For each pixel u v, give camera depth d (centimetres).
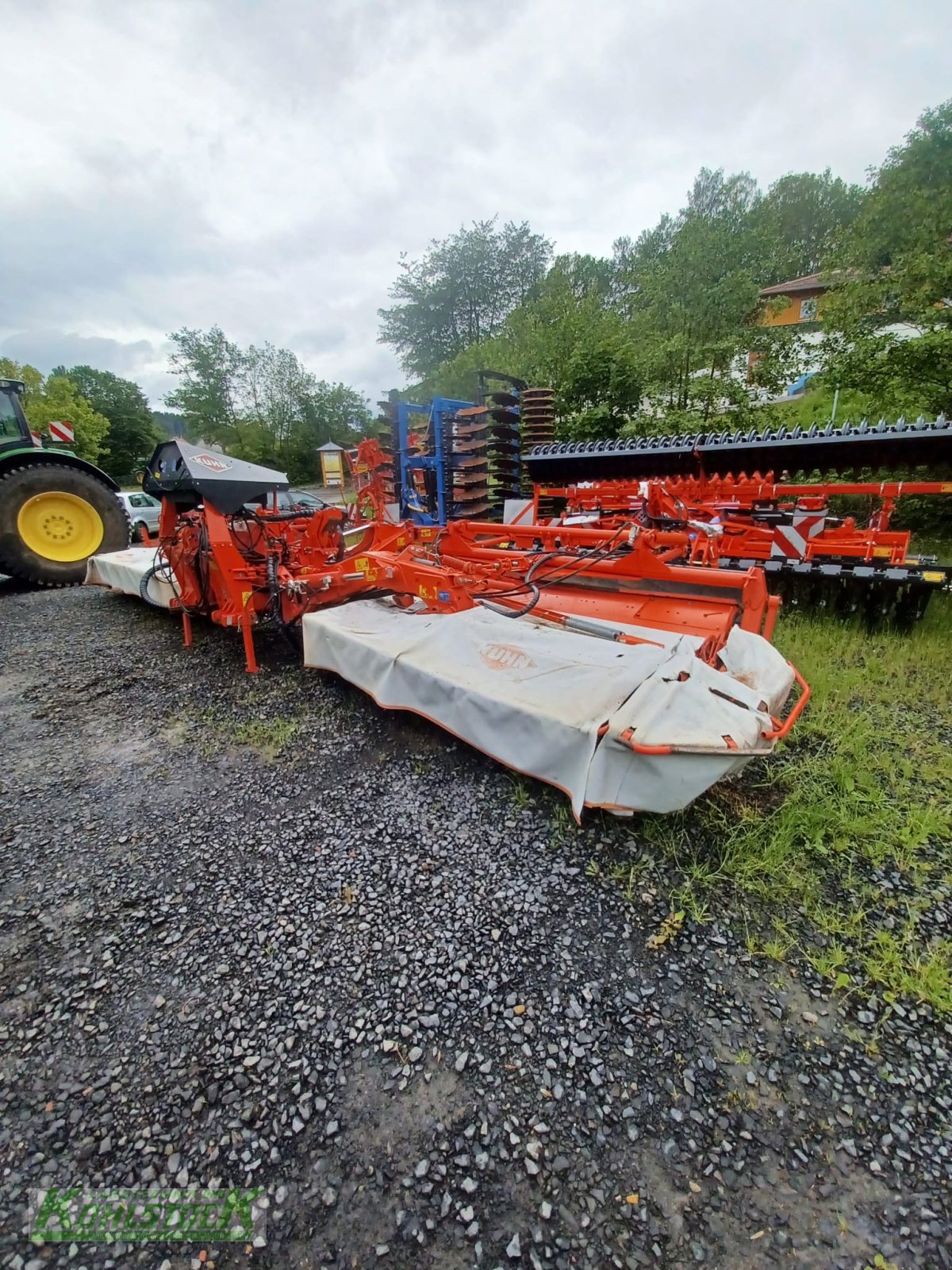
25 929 188
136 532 1123
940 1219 115
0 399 725
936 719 313
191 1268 110
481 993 164
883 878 203
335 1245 113
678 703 212
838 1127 131
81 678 401
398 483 891
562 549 390
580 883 202
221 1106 137
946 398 694
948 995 160
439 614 329
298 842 227
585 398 1130
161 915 193
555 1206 118
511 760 235
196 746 302
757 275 1219
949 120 704
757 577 292
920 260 696
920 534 709
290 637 402
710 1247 112
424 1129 132
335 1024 156
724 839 220
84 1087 142
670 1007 159
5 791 265
